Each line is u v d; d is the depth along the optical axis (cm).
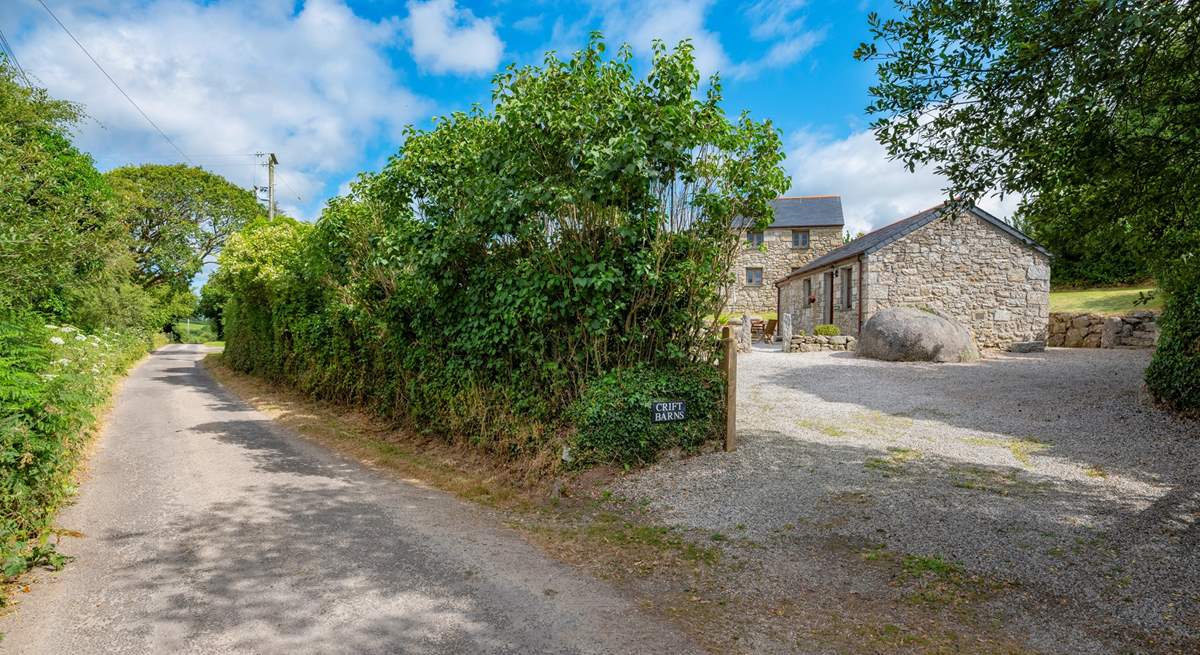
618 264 642
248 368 2034
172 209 2992
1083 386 981
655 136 589
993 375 1143
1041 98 377
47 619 336
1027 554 400
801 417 836
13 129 793
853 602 353
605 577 398
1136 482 539
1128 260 451
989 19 396
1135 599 341
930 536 434
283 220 2070
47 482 507
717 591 374
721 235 673
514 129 625
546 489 603
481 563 422
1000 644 305
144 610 347
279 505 557
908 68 436
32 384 512
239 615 341
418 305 876
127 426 995
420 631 325
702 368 687
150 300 2886
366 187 935
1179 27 343
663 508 526
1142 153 358
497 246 732
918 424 788
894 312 1479
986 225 1716
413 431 916
